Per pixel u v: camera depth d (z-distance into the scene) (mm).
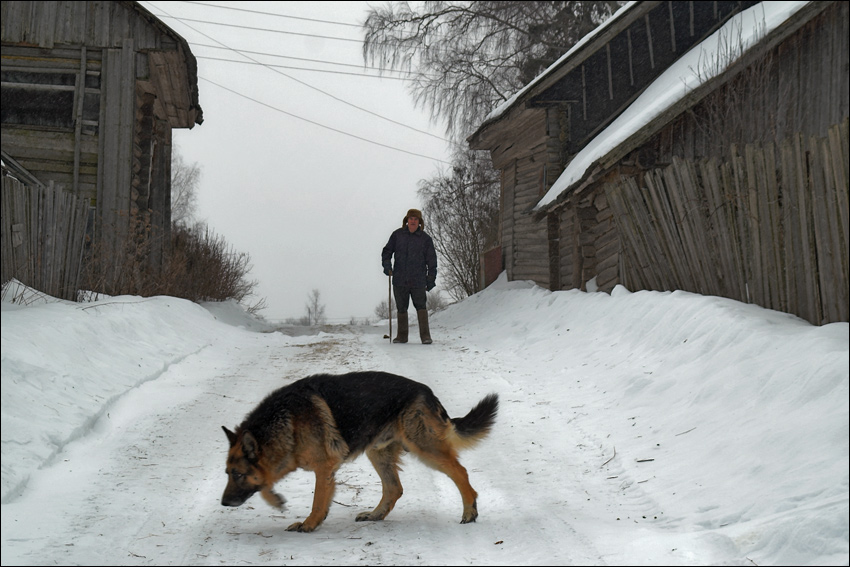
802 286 7762
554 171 17438
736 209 8906
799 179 7680
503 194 21219
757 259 8477
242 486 5055
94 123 16516
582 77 17656
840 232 7117
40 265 10547
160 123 21266
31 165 16359
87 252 13773
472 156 28859
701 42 17672
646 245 10805
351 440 5156
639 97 17422
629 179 10945
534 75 26391
